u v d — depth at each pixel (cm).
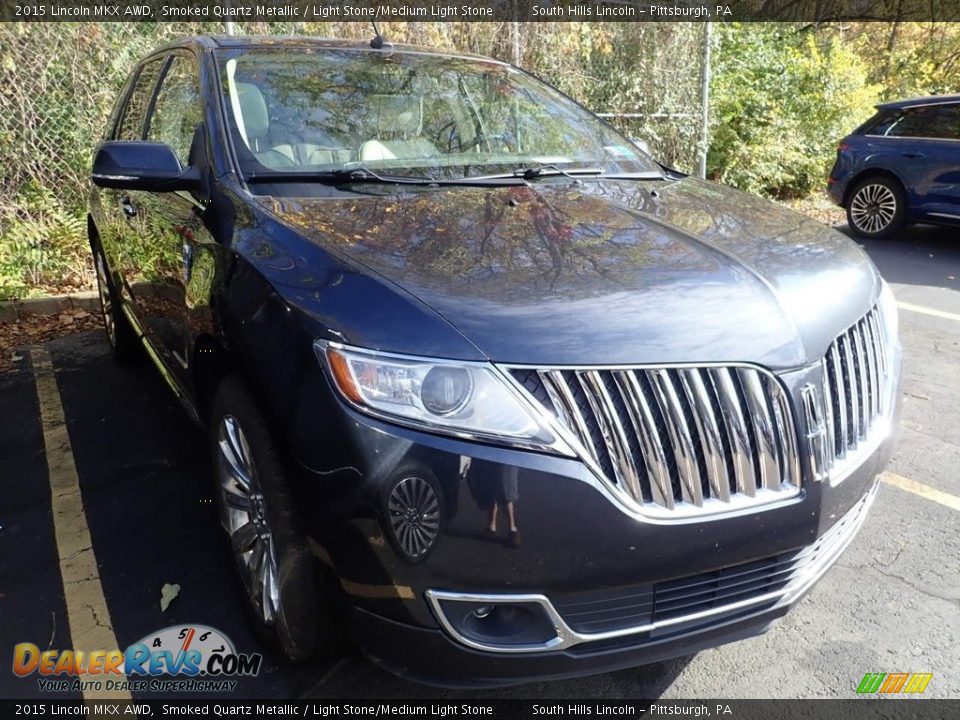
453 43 823
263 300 215
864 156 911
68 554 296
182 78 345
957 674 244
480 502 178
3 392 446
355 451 183
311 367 193
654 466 187
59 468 360
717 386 193
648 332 191
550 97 378
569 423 182
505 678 194
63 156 639
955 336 551
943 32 1697
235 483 253
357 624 197
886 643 257
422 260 213
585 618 191
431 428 181
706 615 203
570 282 204
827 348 213
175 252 292
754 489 197
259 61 328
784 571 211
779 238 250
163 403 429
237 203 258
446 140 323
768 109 1100
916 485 351
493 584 183
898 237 933
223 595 274
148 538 306
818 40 1480
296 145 293
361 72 338
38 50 615
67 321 568
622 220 252
